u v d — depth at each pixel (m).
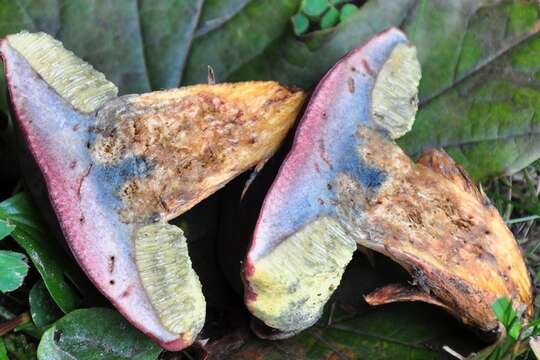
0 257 0.29
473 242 0.30
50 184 0.28
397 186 0.30
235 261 0.30
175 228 0.29
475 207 0.30
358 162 0.29
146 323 0.28
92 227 0.28
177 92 0.29
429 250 0.30
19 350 0.30
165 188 0.29
